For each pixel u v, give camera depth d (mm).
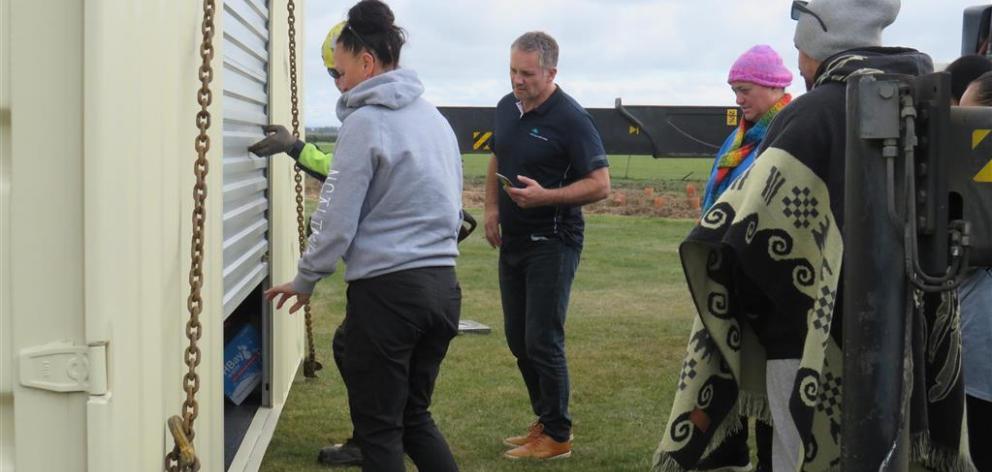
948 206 2299
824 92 3141
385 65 3840
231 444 4621
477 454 5367
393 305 3703
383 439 3762
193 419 2885
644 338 8609
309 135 6516
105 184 2309
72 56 2301
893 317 2344
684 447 3326
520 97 5086
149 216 2617
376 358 3727
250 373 5129
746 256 3078
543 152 5055
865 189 2336
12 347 2342
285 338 5512
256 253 4750
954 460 3189
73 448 2367
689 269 3230
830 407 3057
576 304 10344
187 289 3096
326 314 9602
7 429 2381
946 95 2262
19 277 2328
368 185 3693
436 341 3877
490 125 10469
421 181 3746
